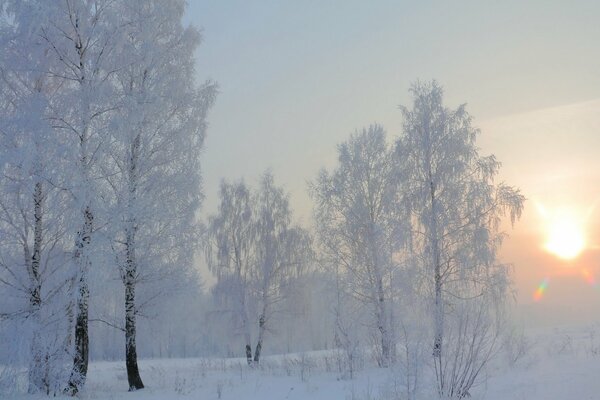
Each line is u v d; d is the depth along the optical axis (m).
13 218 14.22
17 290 14.18
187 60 16.50
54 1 13.91
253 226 30.75
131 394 14.25
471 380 11.05
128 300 15.88
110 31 14.50
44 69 14.62
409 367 10.34
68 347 13.96
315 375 16.45
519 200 20.25
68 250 14.51
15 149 13.10
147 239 15.62
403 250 20.27
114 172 14.59
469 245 19.98
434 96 21.58
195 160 16.08
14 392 13.45
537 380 11.16
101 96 13.90
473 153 20.97
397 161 21.67
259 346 29.58
